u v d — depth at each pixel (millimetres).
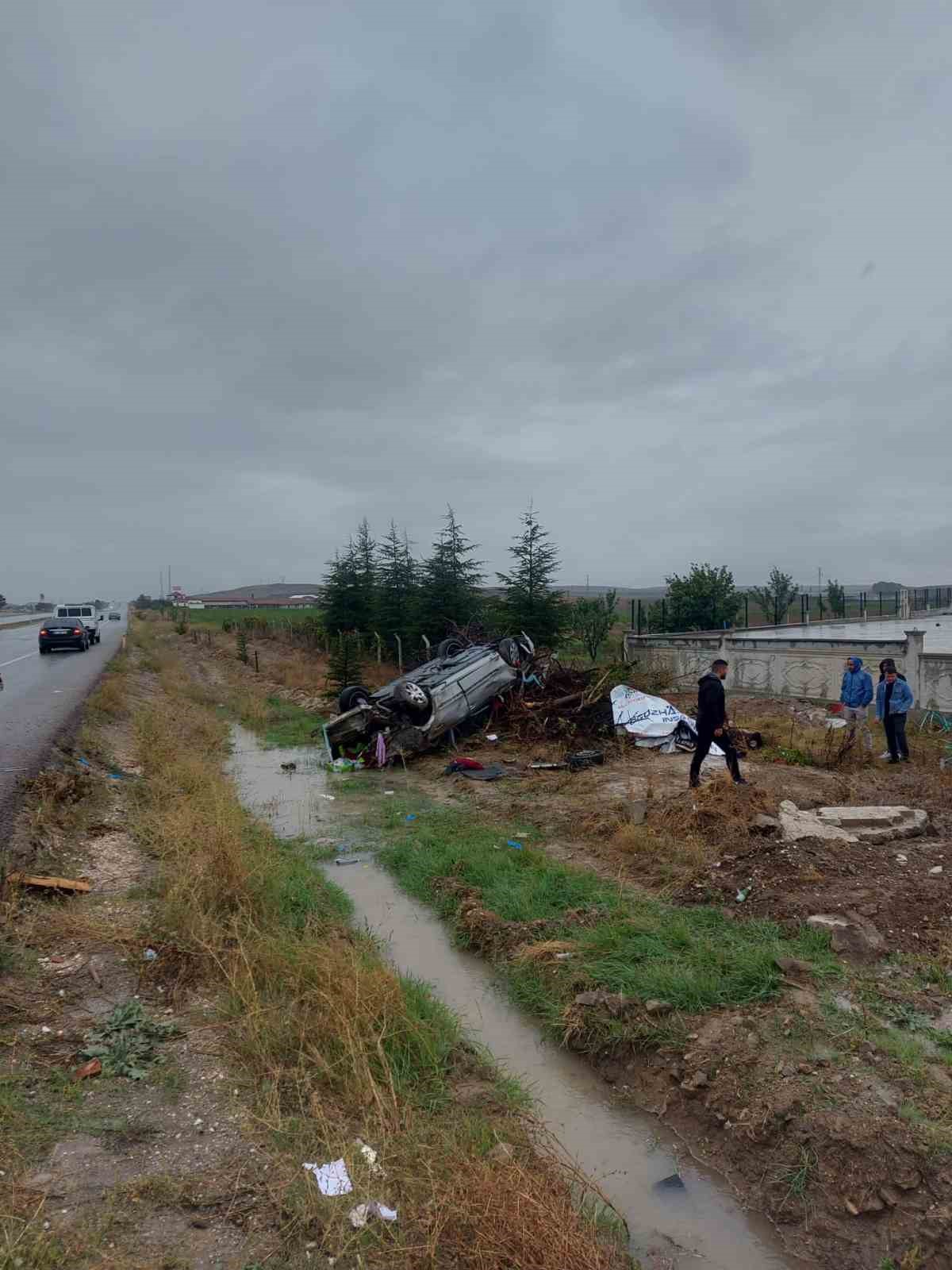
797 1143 4031
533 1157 4012
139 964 5555
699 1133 4406
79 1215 3209
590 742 14016
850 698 13039
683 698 18406
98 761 12008
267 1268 3072
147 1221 3238
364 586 31094
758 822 8266
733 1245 3676
